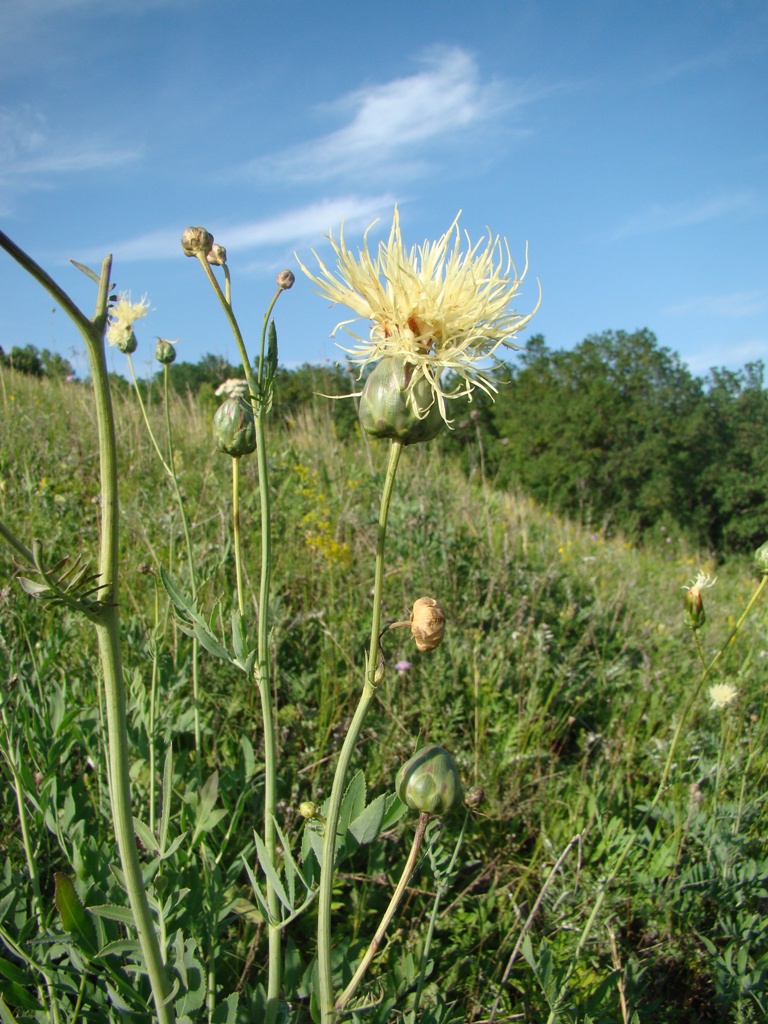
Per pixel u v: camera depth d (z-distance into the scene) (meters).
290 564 4.86
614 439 43.25
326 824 1.52
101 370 1.25
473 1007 2.33
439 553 5.31
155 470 6.22
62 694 2.60
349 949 2.28
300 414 9.39
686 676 4.73
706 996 2.60
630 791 3.32
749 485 42.22
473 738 3.66
